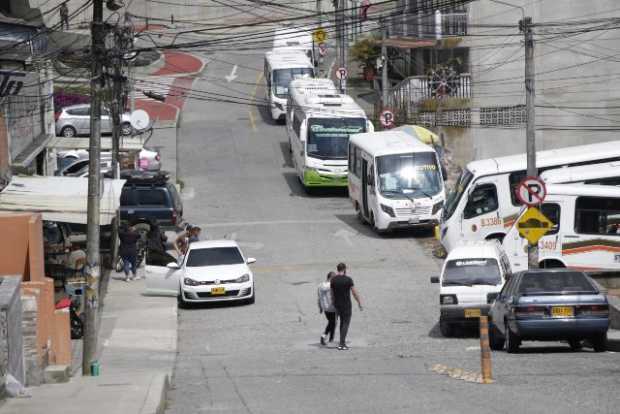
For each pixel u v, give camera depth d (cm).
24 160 10362
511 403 4184
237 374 5731
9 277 5191
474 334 7475
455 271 7356
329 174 13725
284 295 9238
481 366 5178
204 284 8806
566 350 6400
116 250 10675
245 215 13000
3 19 9350
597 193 9225
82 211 8344
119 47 10469
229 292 8825
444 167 13700
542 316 5922
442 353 6388
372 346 6956
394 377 5266
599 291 6022
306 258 10788
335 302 6800
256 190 14488
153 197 11331
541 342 7031
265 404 4494
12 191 8819
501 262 7419
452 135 14975
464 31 14825
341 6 18575
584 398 4244
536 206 8875
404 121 15175
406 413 4059
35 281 6069
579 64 13850
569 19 13812
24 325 5209
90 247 6322
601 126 13862
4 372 4403
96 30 6450
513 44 14275
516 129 14512
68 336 6162
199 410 4384
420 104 15125
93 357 6016
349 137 13388
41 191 8831
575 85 13900
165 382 4978
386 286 9438
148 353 6931
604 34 13725
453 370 5381
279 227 12288
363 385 5009
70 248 9225
